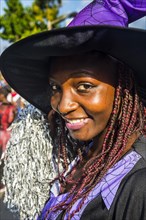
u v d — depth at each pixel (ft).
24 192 4.37
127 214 2.98
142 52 3.26
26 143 4.37
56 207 3.65
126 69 3.45
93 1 3.60
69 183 4.01
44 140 4.36
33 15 59.72
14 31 58.34
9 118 14.06
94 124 3.44
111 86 3.37
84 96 3.34
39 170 4.33
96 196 3.31
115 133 3.54
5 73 4.22
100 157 3.57
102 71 3.32
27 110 4.55
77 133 3.50
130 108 3.46
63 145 4.25
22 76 4.25
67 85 3.38
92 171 3.57
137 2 3.46
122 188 3.16
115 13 3.44
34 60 3.93
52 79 3.51
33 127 4.38
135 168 3.23
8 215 8.27
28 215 4.43
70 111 3.40
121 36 3.11
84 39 3.16
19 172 4.38
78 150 4.11
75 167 4.16
